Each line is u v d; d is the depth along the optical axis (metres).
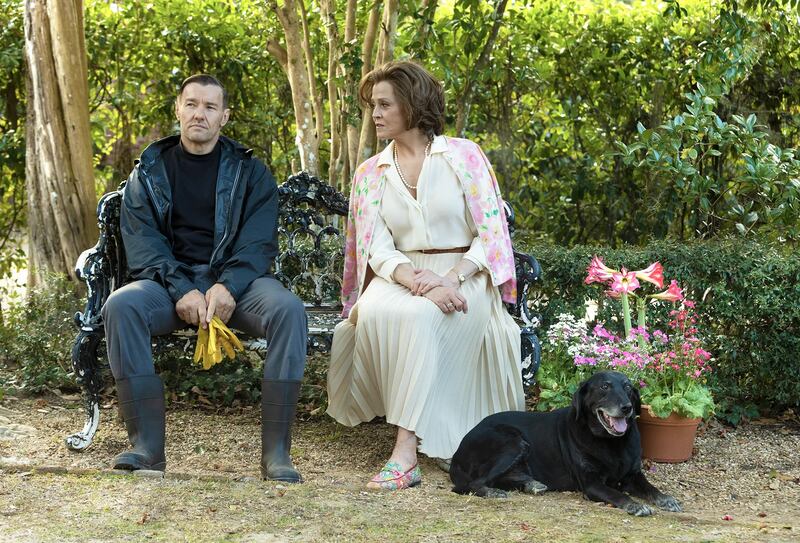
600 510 3.55
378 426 5.06
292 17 6.23
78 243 6.45
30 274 6.57
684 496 3.98
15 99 7.20
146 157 4.45
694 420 4.40
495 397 4.41
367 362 4.28
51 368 5.59
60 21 6.33
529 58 7.00
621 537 3.16
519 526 3.27
